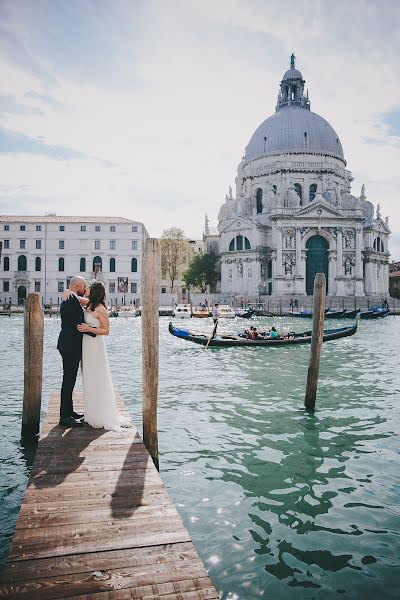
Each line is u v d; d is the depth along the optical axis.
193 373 19.16
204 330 42.34
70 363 8.90
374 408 13.52
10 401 14.16
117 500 5.95
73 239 84.50
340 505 7.55
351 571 5.87
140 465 7.11
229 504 7.55
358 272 82.88
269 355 24.48
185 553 4.83
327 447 10.22
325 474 8.77
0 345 29.88
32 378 10.58
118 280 84.75
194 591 4.29
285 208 83.31
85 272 84.62
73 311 8.79
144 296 8.66
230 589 5.52
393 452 9.94
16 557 4.72
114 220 85.88
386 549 6.34
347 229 83.25
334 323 53.06
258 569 5.89
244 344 27.72
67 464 7.11
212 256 96.62
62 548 4.88
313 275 84.06
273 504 7.58
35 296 10.60
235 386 16.52
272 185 94.31
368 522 7.04
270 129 97.69
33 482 6.46
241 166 103.88
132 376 18.53
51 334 38.50
